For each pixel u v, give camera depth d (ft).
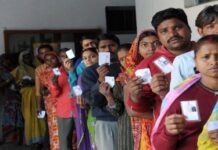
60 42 28.63
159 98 7.77
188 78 6.54
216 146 5.82
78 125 15.85
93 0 29.32
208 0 13.35
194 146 6.21
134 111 8.15
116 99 10.82
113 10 29.60
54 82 17.87
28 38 27.96
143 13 17.95
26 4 27.94
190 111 6.17
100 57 12.00
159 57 8.06
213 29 7.51
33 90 24.04
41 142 23.68
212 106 6.10
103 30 29.48
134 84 7.84
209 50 6.02
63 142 18.25
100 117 12.64
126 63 10.12
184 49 7.93
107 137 12.55
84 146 15.79
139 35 9.55
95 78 13.17
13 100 24.30
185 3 14.55
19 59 25.05
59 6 28.60
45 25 28.32
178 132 6.10
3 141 24.71
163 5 16.20
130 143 10.37
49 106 19.29
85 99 13.25
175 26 7.80
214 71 6.00
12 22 27.66
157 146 6.50
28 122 23.71
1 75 24.26
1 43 27.50
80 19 29.01
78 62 16.80
